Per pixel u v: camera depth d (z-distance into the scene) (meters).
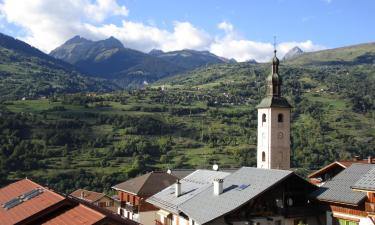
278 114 77.19
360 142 166.12
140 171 133.88
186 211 48.50
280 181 45.91
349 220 43.62
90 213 27.59
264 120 78.38
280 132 77.12
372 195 41.22
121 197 82.56
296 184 47.97
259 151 79.38
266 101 78.06
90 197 91.75
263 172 50.19
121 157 149.38
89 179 126.81
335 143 163.62
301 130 178.00
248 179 50.38
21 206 34.97
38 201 33.94
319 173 61.00
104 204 89.81
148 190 74.94
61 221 28.45
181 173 88.88
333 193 45.19
